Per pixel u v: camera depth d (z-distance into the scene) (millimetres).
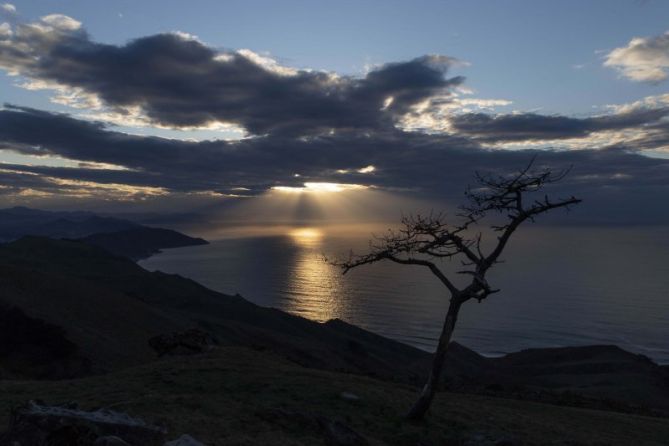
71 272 177625
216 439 16297
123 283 176250
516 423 25734
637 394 96375
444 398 31109
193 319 124125
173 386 25719
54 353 59969
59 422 12469
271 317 169750
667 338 199875
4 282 82750
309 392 25359
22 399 22172
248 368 31344
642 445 25094
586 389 100375
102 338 72875
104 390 24562
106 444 11703
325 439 17625
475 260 23594
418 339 196625
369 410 23406
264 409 20344
